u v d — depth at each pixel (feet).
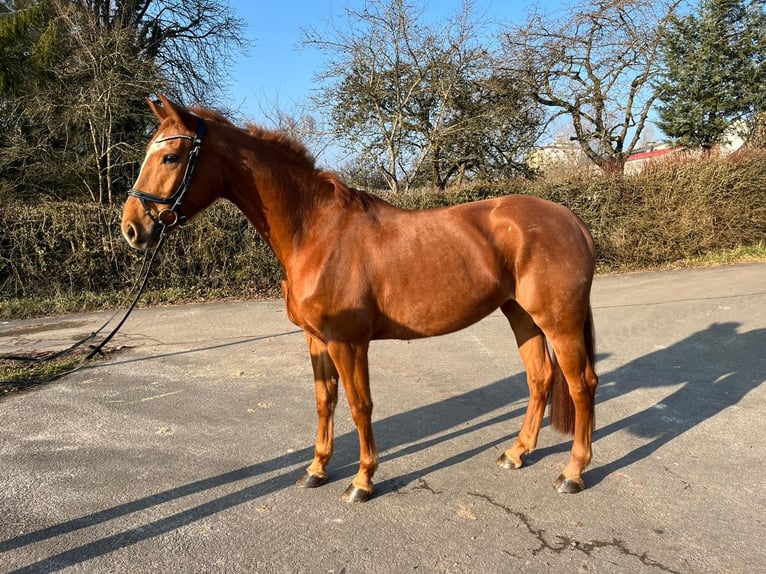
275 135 8.78
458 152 56.54
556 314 8.64
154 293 28.84
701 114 51.96
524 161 59.62
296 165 8.67
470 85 51.75
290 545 7.57
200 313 25.57
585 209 34.32
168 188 7.98
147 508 8.62
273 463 10.14
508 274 8.83
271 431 11.63
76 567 7.18
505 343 18.78
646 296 24.91
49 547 7.63
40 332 22.25
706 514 8.05
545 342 10.08
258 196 8.49
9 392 14.56
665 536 7.55
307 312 8.37
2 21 42.91
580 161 54.24
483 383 14.56
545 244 8.58
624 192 33.86
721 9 50.90
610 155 54.39
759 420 11.32
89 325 23.36
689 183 33.14
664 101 55.42
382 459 10.27
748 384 13.39
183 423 12.17
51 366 16.74
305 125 51.93
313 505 8.64
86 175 43.78
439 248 8.49
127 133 43.93
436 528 7.90
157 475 9.73
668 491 8.75
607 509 8.30
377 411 12.71
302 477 9.34
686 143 53.47
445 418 12.20
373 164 52.44
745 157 33.68
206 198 8.38
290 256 8.61
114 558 7.36
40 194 42.83
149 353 18.53
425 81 51.34
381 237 8.50
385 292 8.42
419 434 11.37
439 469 9.78
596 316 21.84
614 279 30.55
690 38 52.60
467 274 8.53
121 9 49.21
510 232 8.69
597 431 11.22
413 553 7.31
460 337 19.85
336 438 11.35
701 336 17.89
